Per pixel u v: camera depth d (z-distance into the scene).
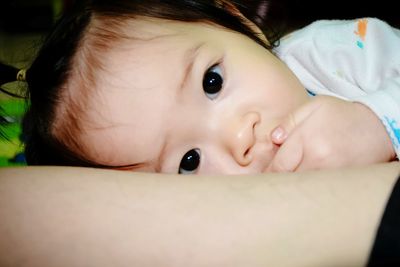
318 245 0.32
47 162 0.84
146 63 0.72
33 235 0.35
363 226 0.32
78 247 0.34
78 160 0.78
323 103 0.59
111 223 0.36
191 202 0.37
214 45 0.75
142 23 0.78
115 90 0.72
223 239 0.33
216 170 0.70
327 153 0.55
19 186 0.41
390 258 0.30
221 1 0.87
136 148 0.71
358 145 0.55
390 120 0.56
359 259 0.31
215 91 0.72
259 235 0.33
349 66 0.81
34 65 0.83
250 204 0.35
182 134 0.70
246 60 0.75
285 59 0.89
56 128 0.79
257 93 0.72
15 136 1.06
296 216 0.34
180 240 0.33
